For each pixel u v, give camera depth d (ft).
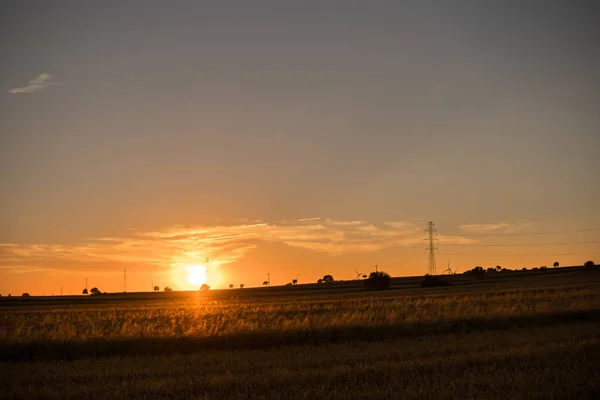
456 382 59.67
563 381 59.26
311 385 61.41
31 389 63.77
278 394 57.00
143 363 78.23
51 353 94.79
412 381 61.05
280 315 143.64
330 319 122.42
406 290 372.99
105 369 74.08
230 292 588.09
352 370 66.69
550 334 92.94
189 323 123.95
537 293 199.11
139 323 128.47
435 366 67.82
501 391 56.54
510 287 309.63
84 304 347.56
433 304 166.09
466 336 96.89
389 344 90.68
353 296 304.50
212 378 64.64
